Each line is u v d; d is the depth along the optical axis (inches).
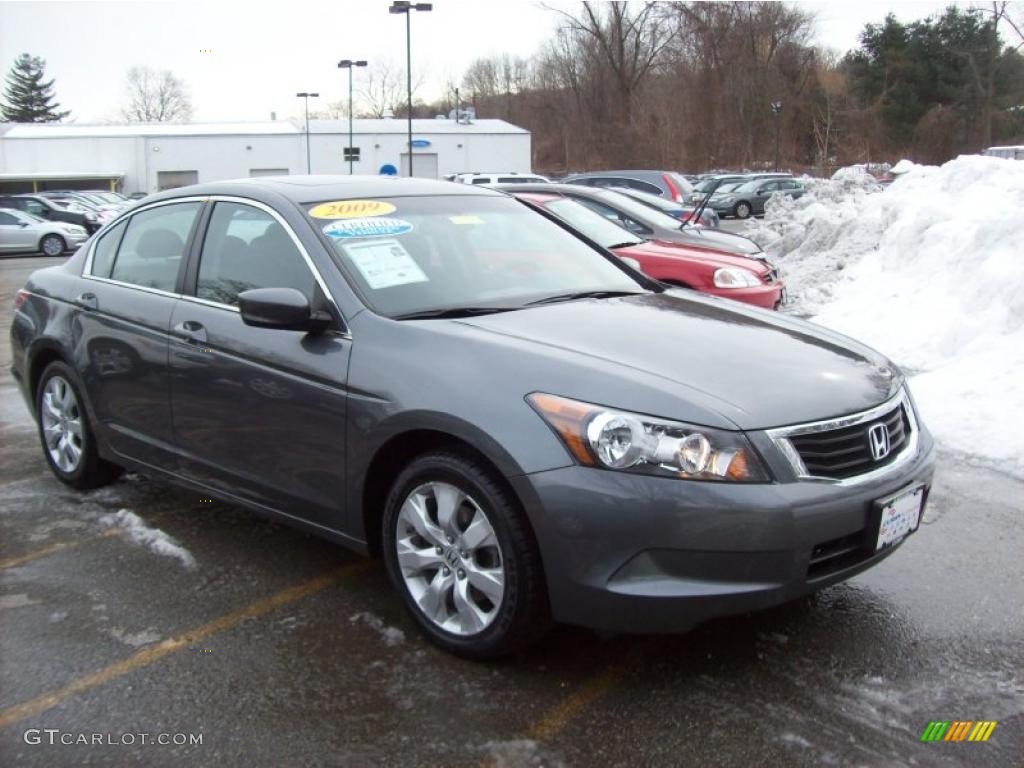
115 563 165.0
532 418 119.6
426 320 141.2
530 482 117.5
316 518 147.8
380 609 147.0
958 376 267.0
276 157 2144.4
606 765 108.2
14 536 177.5
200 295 167.3
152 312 173.3
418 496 133.0
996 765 107.5
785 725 115.2
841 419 122.4
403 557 135.6
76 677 127.7
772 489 114.0
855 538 122.6
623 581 115.3
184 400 165.5
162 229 182.4
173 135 2119.8
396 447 135.4
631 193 510.6
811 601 148.6
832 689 123.2
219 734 114.9
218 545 172.6
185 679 127.0
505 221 181.0
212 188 176.7
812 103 2337.6
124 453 184.7
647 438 114.5
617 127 2388.0
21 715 119.1
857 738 112.5
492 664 129.7
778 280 370.3
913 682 125.0
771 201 794.2
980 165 484.4
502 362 126.5
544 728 115.3
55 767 108.8
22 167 2145.7
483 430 121.3
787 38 2349.9
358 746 112.3
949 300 349.4
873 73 2372.0
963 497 196.1
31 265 920.3
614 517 113.8
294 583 156.6
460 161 2204.7
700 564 113.5
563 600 118.3
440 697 122.2
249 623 142.7
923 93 2337.6
